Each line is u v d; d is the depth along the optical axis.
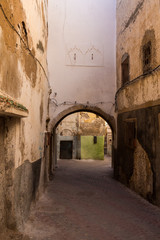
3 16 2.42
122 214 4.73
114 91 9.76
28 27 3.86
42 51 5.88
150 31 6.01
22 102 3.54
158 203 5.22
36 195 5.11
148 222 4.29
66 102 9.59
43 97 6.33
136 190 6.62
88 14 9.99
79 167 12.51
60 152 16.80
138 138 6.60
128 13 7.98
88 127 16.81
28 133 4.11
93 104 9.67
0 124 3.01
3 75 2.43
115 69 9.85
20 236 3.08
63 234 3.57
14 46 2.92
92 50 9.85
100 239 3.47
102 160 16.22
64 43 9.77
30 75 4.23
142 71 6.50
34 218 4.13
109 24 10.01
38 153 5.36
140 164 6.38
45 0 6.32
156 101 5.51
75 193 6.49
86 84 9.72
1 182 3.00
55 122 9.48
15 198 3.21
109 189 7.19
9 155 3.13
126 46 8.13
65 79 9.66
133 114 7.11
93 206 5.25
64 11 9.90
